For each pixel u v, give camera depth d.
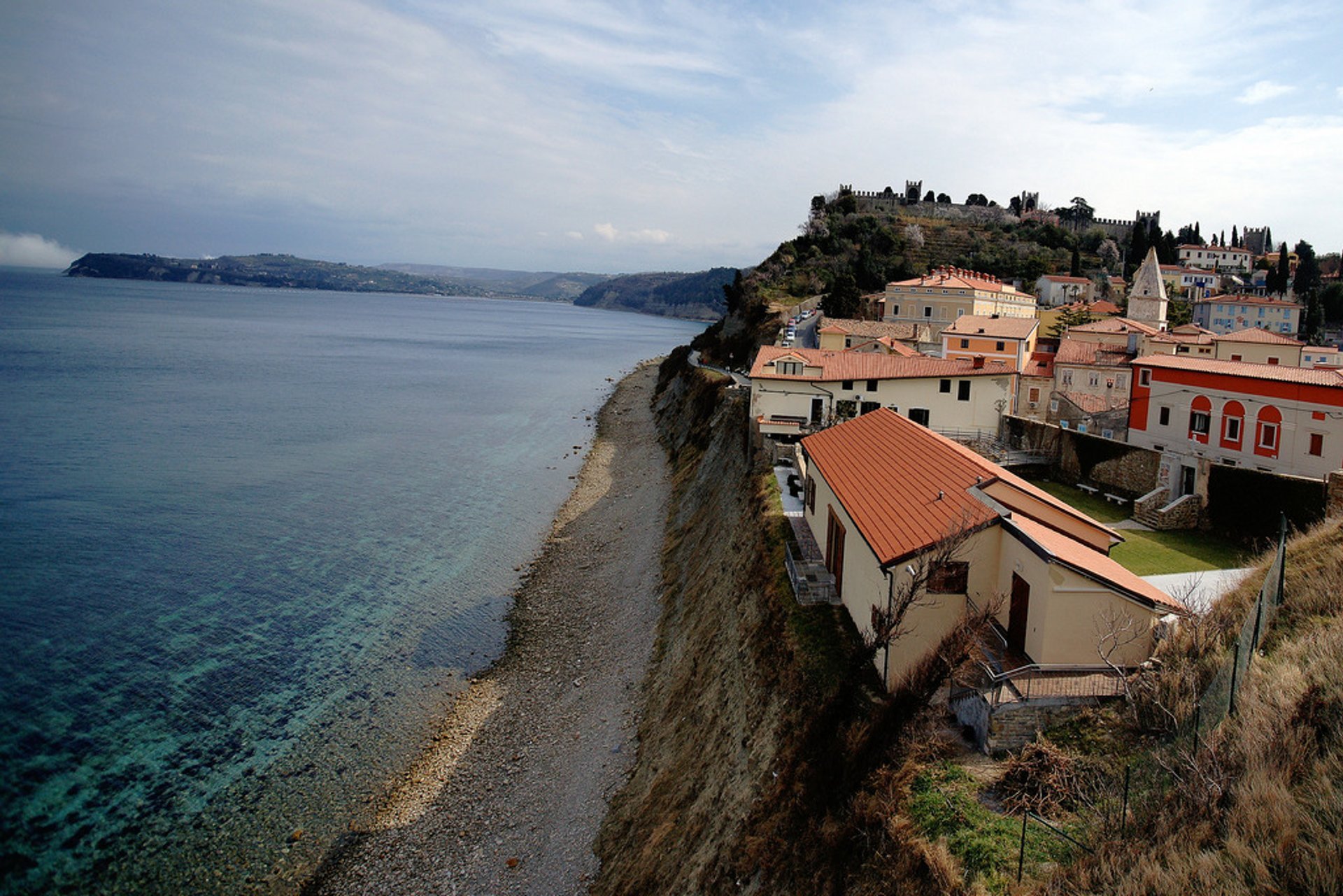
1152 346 73.44
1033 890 13.48
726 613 34.19
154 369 136.12
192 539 53.59
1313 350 81.12
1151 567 32.53
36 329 190.12
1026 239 166.25
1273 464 40.00
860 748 19.30
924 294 104.75
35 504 58.44
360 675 37.69
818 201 175.88
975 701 18.94
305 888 25.69
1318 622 18.38
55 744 30.84
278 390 122.12
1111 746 17.23
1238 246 190.75
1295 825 12.02
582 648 40.50
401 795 29.94
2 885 24.48
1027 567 21.23
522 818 28.36
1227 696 15.79
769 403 55.00
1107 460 46.41
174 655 38.03
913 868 15.14
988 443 52.62
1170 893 11.81
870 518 26.42
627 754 30.84
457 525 59.97
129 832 27.02
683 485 64.75
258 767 30.81
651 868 23.30
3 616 40.19
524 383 145.62
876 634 23.86
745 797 22.39
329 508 62.50
